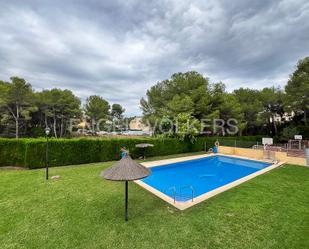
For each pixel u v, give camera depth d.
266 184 9.80
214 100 26.30
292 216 6.25
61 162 14.03
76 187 9.02
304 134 26.56
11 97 31.61
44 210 6.61
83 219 6.01
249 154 19.34
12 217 6.09
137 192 8.45
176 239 5.00
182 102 22.91
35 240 4.92
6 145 13.41
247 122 31.34
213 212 6.53
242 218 6.10
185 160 16.81
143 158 17.59
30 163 13.04
